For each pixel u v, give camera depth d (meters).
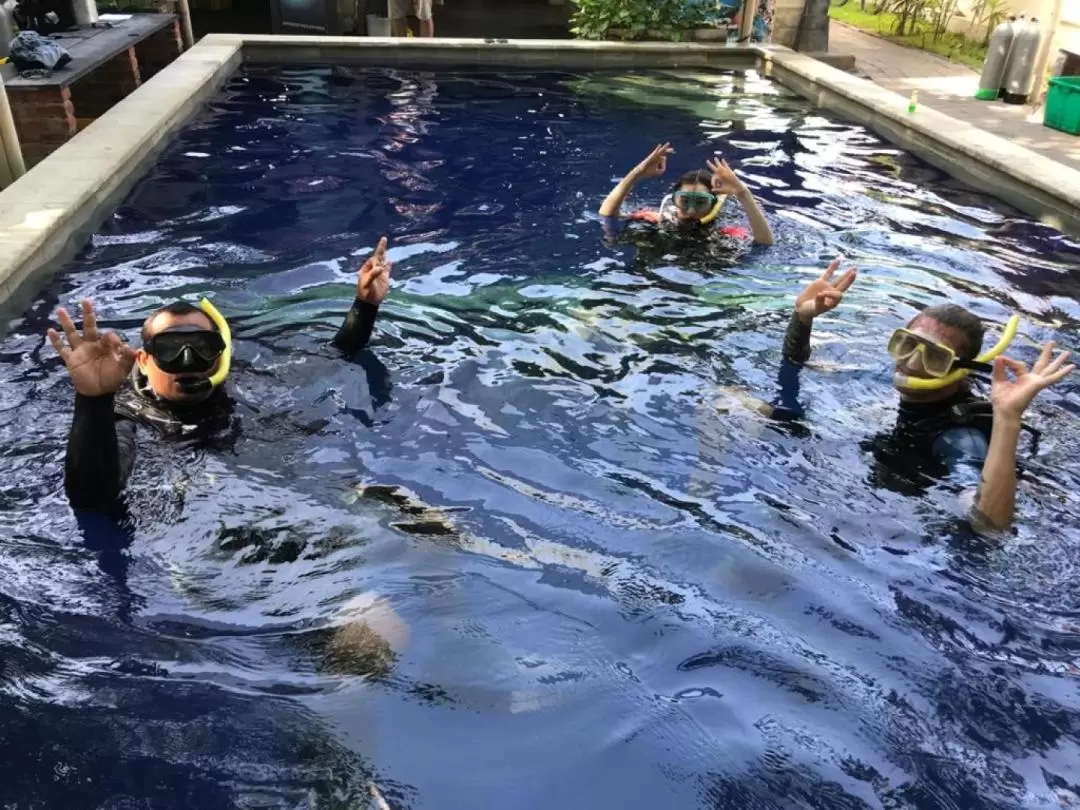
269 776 2.14
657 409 3.92
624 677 2.47
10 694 2.35
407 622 2.64
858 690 2.45
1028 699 2.44
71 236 5.61
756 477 3.45
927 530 3.16
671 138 8.73
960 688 2.47
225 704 2.34
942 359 3.58
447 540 3.02
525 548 3.00
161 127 7.77
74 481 3.01
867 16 18.75
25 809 2.03
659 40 12.47
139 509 3.08
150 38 10.97
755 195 7.13
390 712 2.33
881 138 8.99
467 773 2.17
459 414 3.80
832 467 3.53
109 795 2.07
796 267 5.69
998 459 3.11
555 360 4.33
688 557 2.97
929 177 7.78
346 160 7.61
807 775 2.18
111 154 6.71
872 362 4.45
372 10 13.40
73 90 9.47
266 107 9.24
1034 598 2.85
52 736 2.23
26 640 2.53
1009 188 7.41
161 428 3.50
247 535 2.99
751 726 2.32
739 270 5.60
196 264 5.39
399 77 10.79
